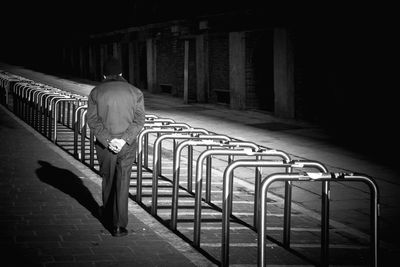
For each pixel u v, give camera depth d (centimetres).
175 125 732
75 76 3922
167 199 682
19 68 4541
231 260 460
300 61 1566
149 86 2648
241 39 1809
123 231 502
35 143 1046
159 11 2611
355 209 669
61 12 4294
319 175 396
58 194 648
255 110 1803
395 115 1257
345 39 1401
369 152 1091
